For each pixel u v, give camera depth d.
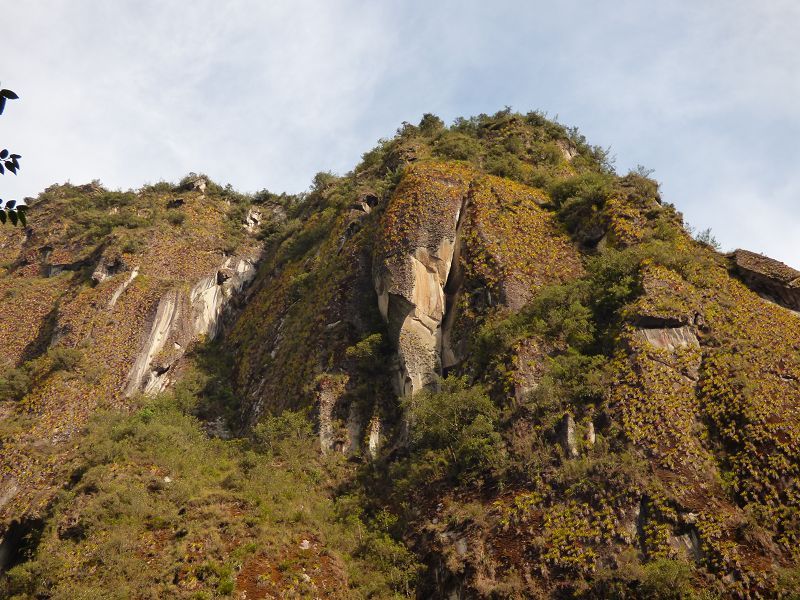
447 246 38.56
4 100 10.28
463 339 34.31
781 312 32.06
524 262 36.66
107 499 29.53
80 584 25.56
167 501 30.20
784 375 28.22
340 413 35.34
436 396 31.34
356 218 48.44
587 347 31.28
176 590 24.70
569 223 39.81
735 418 26.44
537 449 27.34
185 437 37.22
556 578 22.77
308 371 38.62
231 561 25.91
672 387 27.84
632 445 26.12
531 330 32.34
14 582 26.30
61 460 37.00
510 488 26.52
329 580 26.11
